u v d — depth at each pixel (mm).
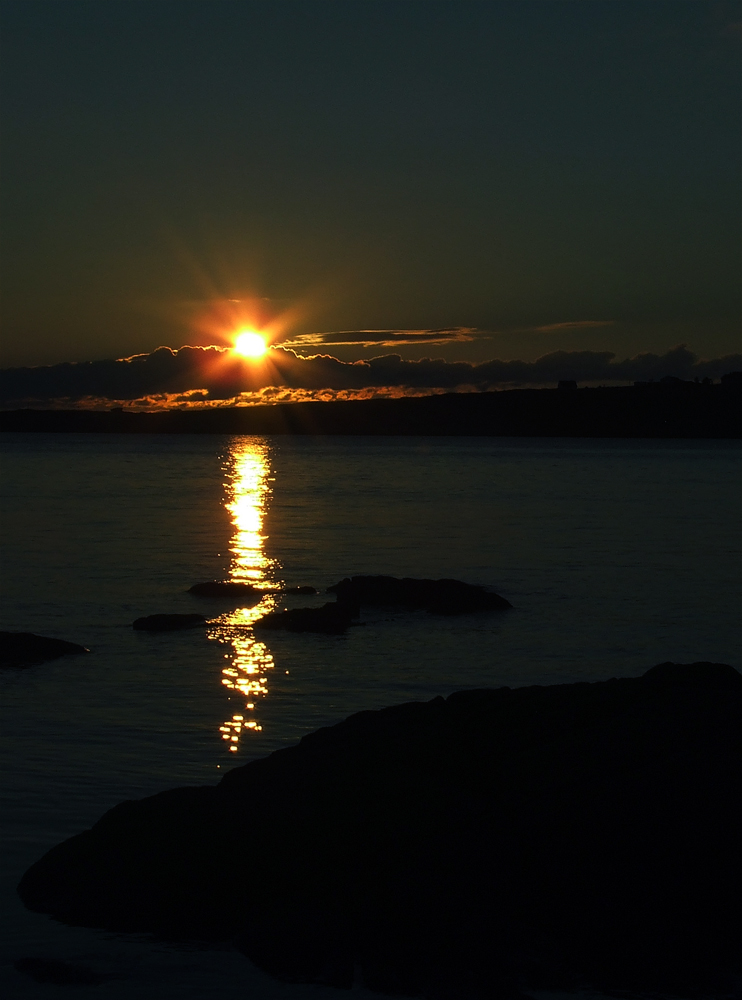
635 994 8469
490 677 20734
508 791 10438
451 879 9453
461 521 58375
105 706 17688
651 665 22203
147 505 68938
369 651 23188
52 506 67688
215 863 9922
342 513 63312
